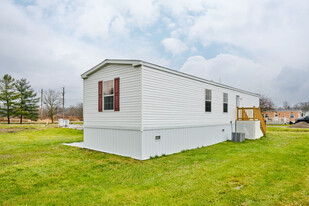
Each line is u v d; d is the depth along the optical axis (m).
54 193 4.20
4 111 34.31
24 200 3.85
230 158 7.33
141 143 7.11
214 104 11.59
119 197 4.02
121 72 8.01
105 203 3.76
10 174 5.32
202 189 4.38
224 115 12.61
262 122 14.50
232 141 12.17
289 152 8.30
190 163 6.62
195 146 9.82
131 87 7.55
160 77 7.94
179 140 8.82
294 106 73.88
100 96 8.95
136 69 7.39
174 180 4.95
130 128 7.50
